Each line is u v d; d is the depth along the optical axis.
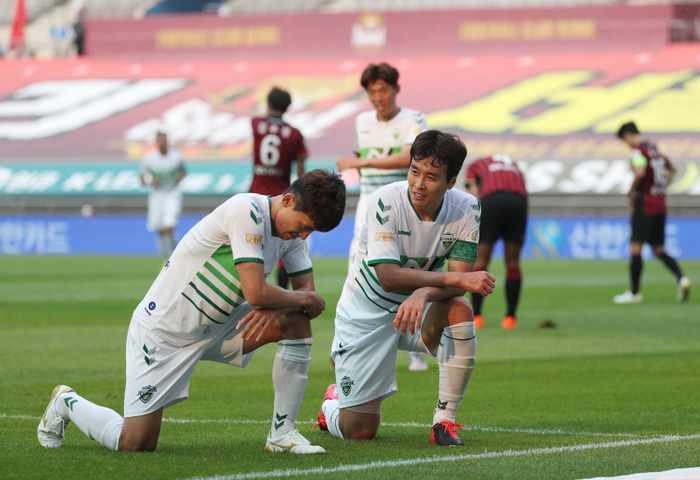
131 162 87.25
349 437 13.21
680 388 18.23
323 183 11.28
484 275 12.12
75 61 107.50
